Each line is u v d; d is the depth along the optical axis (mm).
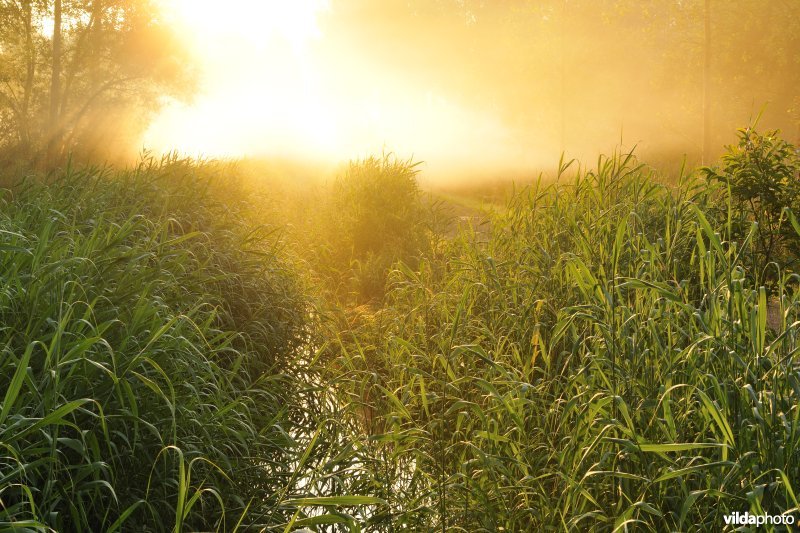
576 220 6414
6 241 4426
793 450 2797
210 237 7152
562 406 4152
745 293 3840
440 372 5246
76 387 3535
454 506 3961
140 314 3979
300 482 4578
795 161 6574
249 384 5438
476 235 7746
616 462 3451
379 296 9516
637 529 3170
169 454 3781
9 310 3773
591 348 4625
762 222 6250
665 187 6465
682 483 2998
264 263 7062
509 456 3945
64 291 4039
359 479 4336
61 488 3336
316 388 5410
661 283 4332
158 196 7496
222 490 4055
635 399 3689
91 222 5793
